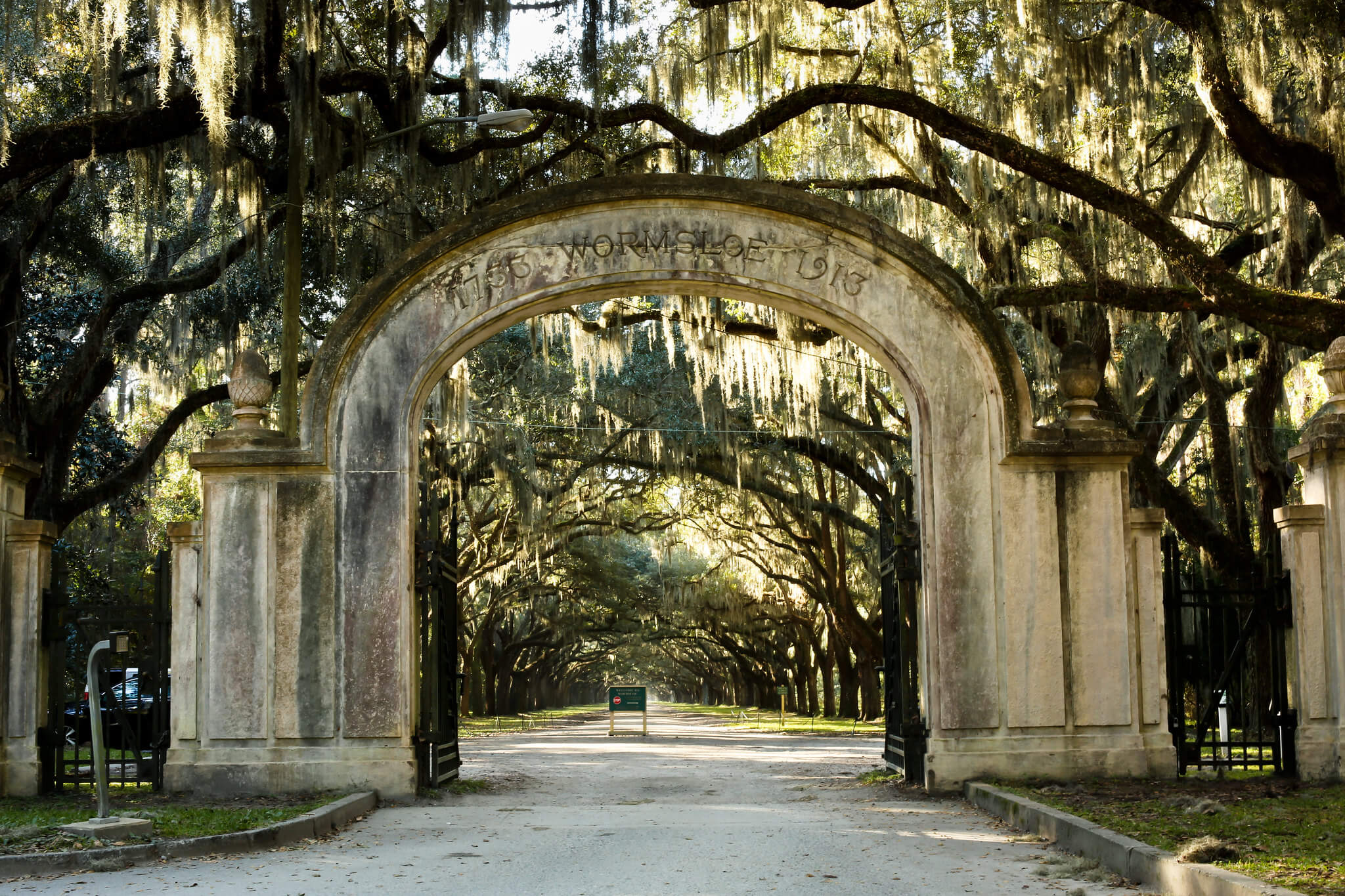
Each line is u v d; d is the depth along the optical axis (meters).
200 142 16.98
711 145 17.45
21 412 18.50
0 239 19.66
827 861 9.00
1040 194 18.69
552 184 22.09
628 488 41.31
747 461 32.97
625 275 13.73
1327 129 13.86
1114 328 20.27
